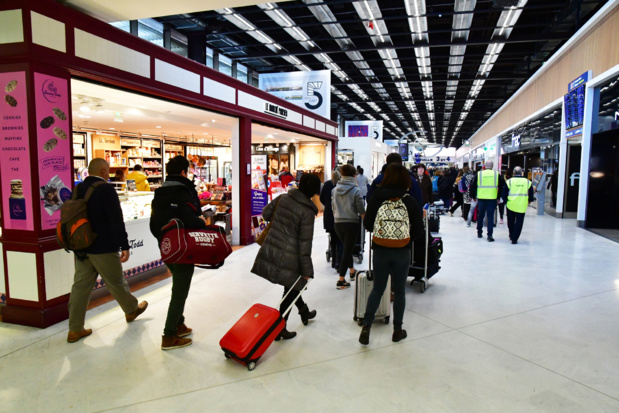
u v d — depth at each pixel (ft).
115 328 11.02
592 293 13.97
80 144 35.91
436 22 37.17
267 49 45.34
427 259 14.14
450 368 8.84
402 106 86.43
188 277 9.79
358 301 11.28
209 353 9.60
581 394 7.80
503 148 66.90
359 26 38.37
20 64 10.69
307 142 47.06
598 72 27.04
